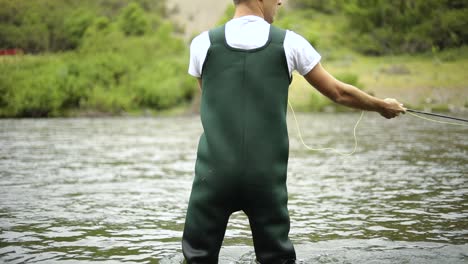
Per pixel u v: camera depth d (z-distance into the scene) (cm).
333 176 684
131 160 892
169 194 564
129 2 4322
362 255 315
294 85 2961
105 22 3872
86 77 3106
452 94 2686
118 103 2992
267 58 268
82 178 682
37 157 930
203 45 276
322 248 334
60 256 321
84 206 493
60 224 414
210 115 272
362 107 283
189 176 705
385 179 642
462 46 3581
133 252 332
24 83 2884
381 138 1225
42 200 523
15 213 457
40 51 3462
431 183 600
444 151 923
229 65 270
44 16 3656
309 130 1553
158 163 852
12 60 3162
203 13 4850
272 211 271
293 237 368
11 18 3559
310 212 458
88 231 391
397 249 328
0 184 627
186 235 278
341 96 277
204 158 271
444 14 3706
